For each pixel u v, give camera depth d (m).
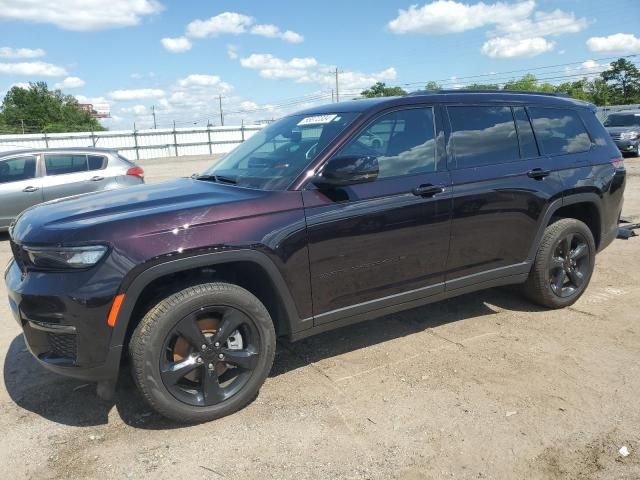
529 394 3.32
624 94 75.31
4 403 3.39
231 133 54.38
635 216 9.17
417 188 3.67
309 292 3.36
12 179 8.63
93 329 2.79
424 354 3.93
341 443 2.89
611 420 3.03
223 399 3.13
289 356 3.97
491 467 2.67
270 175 3.48
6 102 100.38
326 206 3.33
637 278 5.59
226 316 3.10
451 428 2.99
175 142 51.59
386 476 2.62
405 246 3.67
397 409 3.20
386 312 3.75
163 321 2.89
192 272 3.14
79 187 9.00
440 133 3.92
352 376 3.63
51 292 2.77
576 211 4.98
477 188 3.96
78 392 3.51
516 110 4.40
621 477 2.59
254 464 2.74
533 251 4.42
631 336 4.14
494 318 4.60
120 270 2.78
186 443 2.92
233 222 3.06
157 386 2.92
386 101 3.75
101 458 2.81
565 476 2.60
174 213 2.97
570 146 4.69
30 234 2.93
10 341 4.40
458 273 4.02
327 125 3.70
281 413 3.19
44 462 2.79
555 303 4.68
